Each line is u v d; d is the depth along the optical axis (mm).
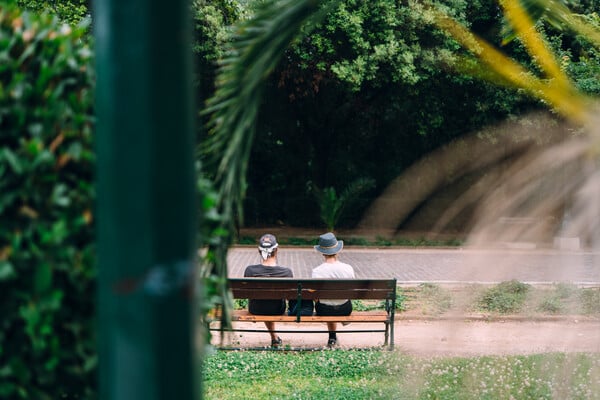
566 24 4625
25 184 2164
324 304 8102
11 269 2035
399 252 19750
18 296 2109
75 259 2186
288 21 3162
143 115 1457
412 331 9258
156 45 1463
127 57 1463
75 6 16047
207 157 3121
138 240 1456
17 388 2141
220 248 2947
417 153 25672
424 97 22359
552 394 5430
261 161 27516
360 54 19719
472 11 20359
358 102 23953
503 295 9641
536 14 4512
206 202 2672
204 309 2789
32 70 2393
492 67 3830
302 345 8445
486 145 21984
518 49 19453
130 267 1461
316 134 25516
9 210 2156
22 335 2160
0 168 2146
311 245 21625
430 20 18906
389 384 6215
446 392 5797
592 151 3711
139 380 1465
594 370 5594
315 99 23688
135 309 1461
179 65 1491
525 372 6203
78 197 2236
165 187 1467
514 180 4020
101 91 1510
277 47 3174
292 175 27984
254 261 17672
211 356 7383
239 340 8734
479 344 7863
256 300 8094
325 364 7078
